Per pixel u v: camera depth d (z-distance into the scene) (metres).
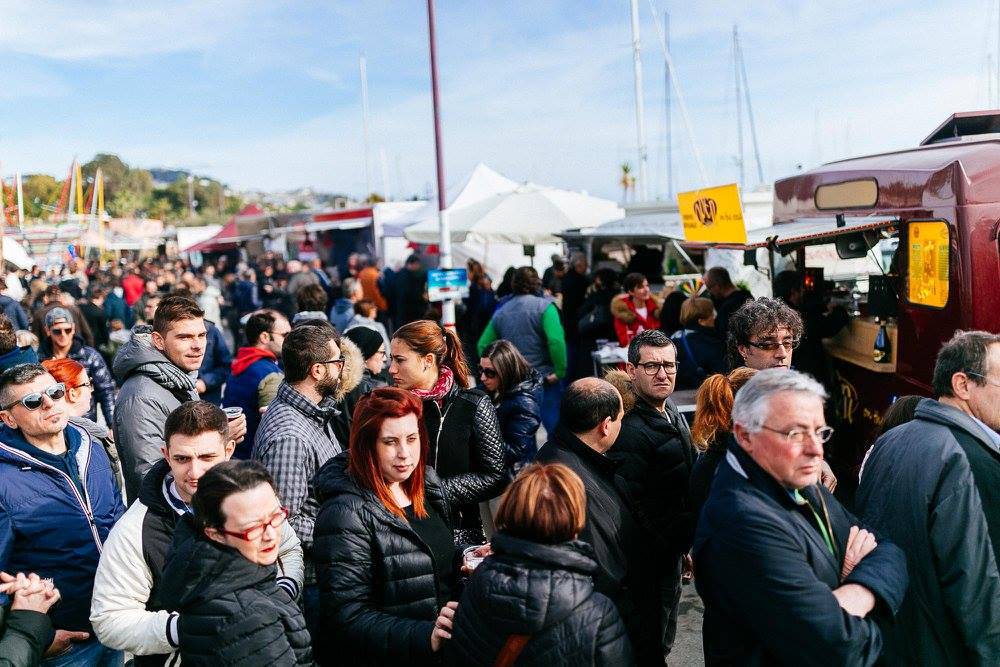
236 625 2.22
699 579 2.42
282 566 2.92
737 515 2.26
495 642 2.16
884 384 5.57
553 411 7.57
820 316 6.35
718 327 6.55
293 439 3.27
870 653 2.17
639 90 19.50
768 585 2.18
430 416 3.89
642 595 3.10
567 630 2.14
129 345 4.16
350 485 2.74
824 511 2.46
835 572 2.33
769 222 10.16
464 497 3.82
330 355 3.47
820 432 2.28
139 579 2.67
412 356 3.86
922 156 5.18
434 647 2.45
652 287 11.75
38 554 3.06
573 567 2.20
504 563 2.21
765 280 9.52
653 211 12.11
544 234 12.49
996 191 4.50
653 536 3.25
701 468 3.22
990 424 2.81
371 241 20.78
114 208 94.25
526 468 2.38
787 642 2.17
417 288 14.40
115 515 3.40
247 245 31.67
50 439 3.20
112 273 21.64
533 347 7.51
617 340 9.23
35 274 20.41
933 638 2.61
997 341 2.81
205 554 2.28
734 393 3.22
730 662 2.35
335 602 2.60
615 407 3.11
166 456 2.76
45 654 2.95
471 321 13.68
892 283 5.34
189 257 36.41
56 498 3.11
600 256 13.11
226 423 2.80
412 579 2.72
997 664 2.57
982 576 2.54
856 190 5.80
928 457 2.65
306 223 22.91
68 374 3.95
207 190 111.62
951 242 4.61
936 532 2.57
